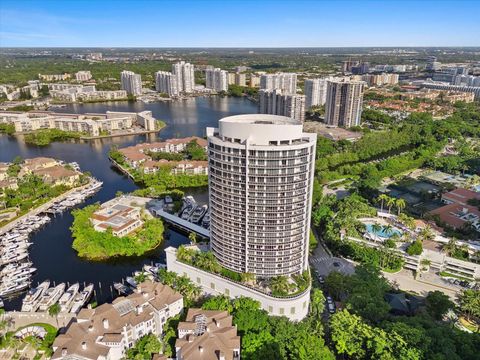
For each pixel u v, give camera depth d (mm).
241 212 164000
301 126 160375
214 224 177750
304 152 154250
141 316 155125
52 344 150625
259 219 162125
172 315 163625
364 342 141750
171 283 181000
